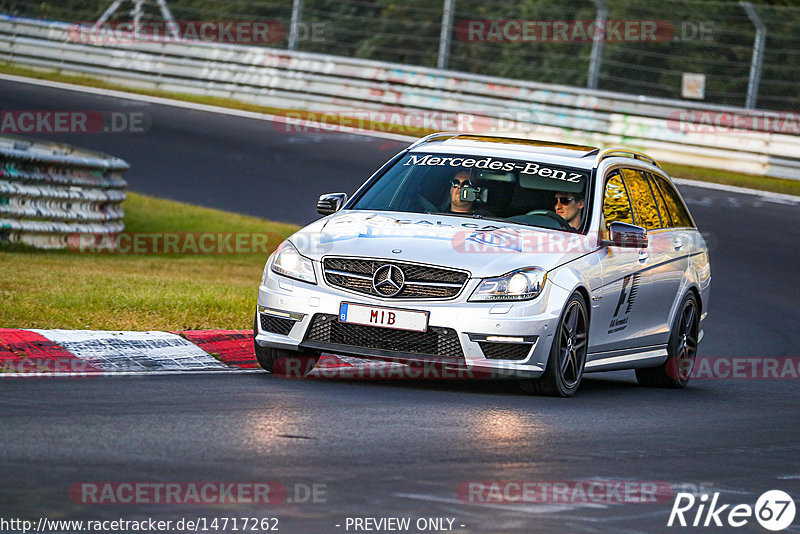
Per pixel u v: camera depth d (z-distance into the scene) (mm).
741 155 75875
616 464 18062
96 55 93375
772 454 20297
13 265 39031
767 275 52781
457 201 26953
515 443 18984
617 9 97500
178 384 22828
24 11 109000
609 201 28000
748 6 79250
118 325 28781
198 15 109375
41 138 71375
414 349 23656
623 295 27391
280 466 15930
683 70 98750
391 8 107688
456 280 23703
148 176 65938
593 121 79375
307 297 24188
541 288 24031
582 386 28750
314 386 23844
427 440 18594
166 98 88062
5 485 13984
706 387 31094
